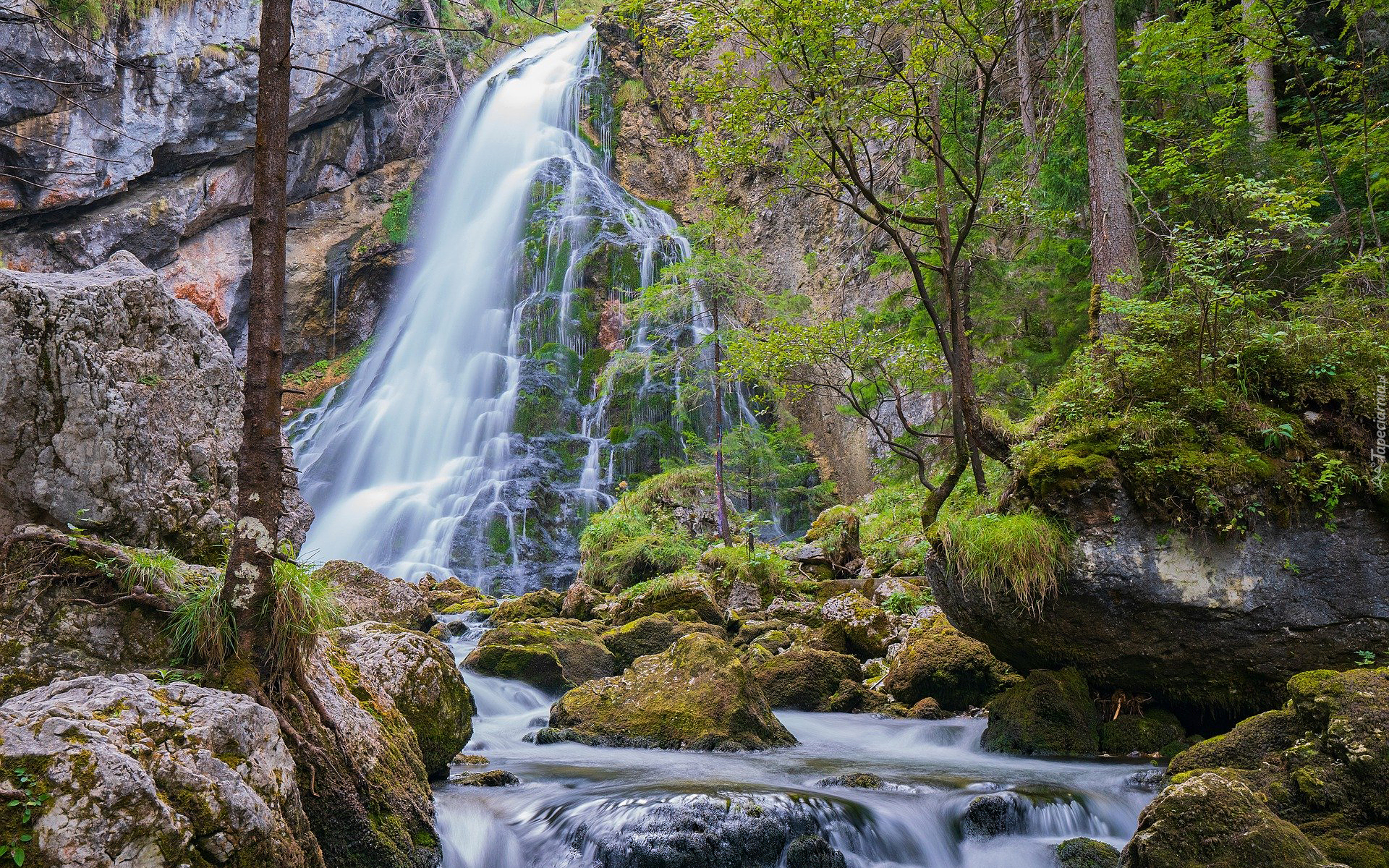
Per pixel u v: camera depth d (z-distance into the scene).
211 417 5.70
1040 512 7.32
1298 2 11.70
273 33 4.61
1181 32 11.45
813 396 24.61
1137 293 9.73
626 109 32.69
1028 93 14.23
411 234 32.69
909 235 16.94
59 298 4.83
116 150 25.55
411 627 12.84
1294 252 10.91
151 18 25.58
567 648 10.80
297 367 31.22
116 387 4.98
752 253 16.11
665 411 24.91
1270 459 6.96
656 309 16.19
